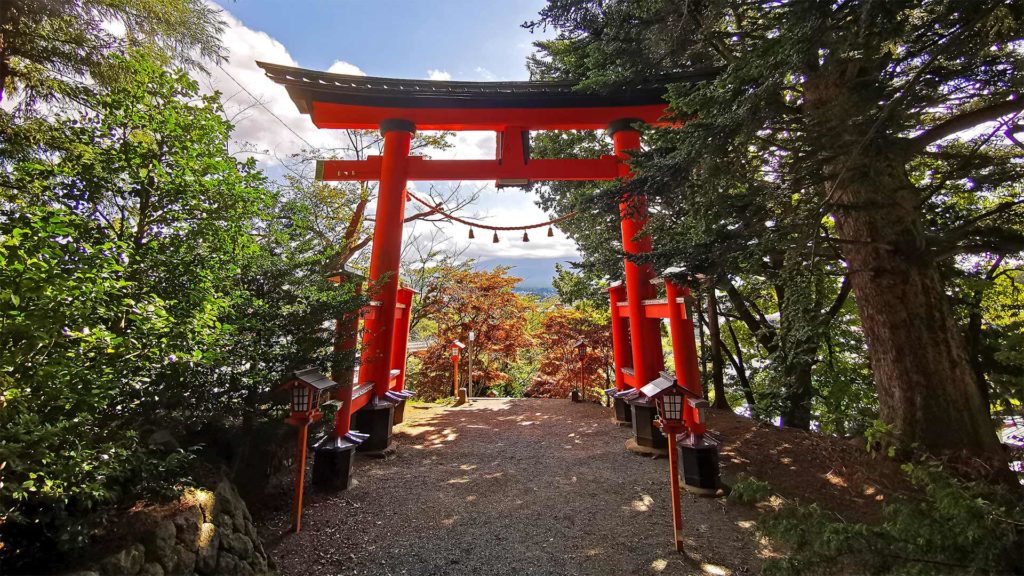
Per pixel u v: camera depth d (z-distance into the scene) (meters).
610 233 7.32
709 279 3.17
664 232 4.55
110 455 1.75
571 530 3.14
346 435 4.04
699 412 3.83
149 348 2.01
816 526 1.92
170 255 2.28
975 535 1.55
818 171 2.74
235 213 2.56
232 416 2.90
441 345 11.68
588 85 4.54
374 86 5.50
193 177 2.32
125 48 3.47
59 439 1.53
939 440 3.42
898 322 3.68
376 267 5.47
